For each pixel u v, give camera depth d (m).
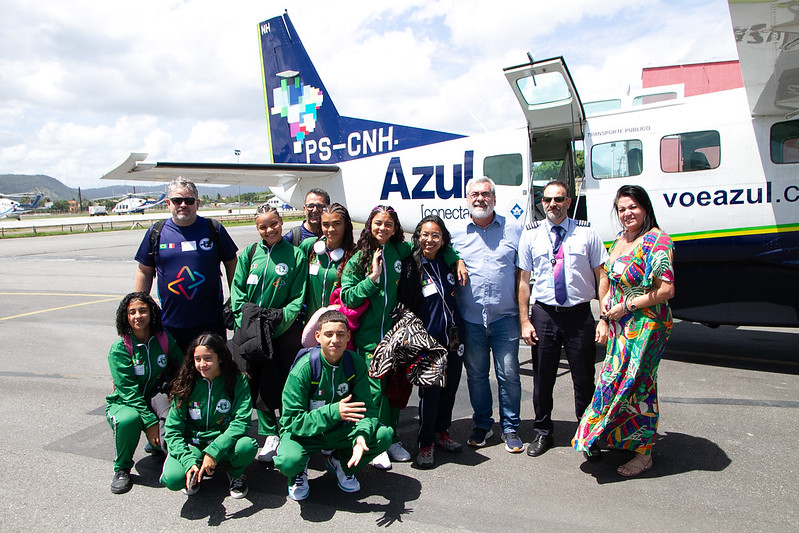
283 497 3.00
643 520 2.65
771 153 5.23
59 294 10.49
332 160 9.44
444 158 7.50
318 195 3.89
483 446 3.62
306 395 2.97
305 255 3.62
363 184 8.50
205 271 3.56
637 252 2.99
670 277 2.87
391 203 8.18
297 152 9.90
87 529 2.66
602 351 5.96
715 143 5.46
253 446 2.95
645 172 5.84
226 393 3.04
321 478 3.22
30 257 18.16
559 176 7.83
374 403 3.14
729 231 5.48
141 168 7.05
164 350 3.35
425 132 8.29
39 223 47.91
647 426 3.11
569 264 3.29
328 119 9.37
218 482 3.19
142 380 3.27
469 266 3.48
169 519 2.76
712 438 3.61
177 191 3.41
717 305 5.61
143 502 2.94
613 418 3.08
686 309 5.79
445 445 3.55
